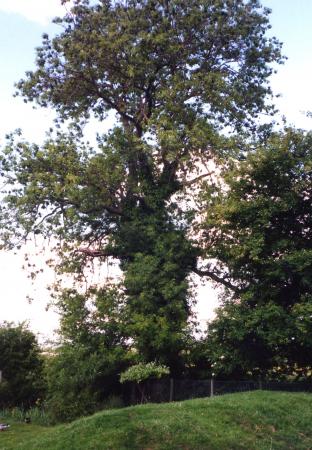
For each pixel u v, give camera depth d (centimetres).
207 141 2116
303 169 1880
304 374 2002
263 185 1938
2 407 2375
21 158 2158
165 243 2103
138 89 2405
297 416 1392
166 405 1399
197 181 2267
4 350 2438
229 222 1955
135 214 2247
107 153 2223
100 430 1225
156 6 2314
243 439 1224
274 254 1898
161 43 2248
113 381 2070
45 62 2347
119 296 2088
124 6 2334
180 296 2012
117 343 2056
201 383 1912
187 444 1177
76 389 2011
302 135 1947
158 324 1953
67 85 2398
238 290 2067
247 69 2478
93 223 2312
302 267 1783
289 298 1939
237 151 2053
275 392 1606
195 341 2038
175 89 2231
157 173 2306
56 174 2152
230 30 2370
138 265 2044
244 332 1820
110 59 2316
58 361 2038
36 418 2080
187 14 2319
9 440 1539
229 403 1413
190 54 2383
